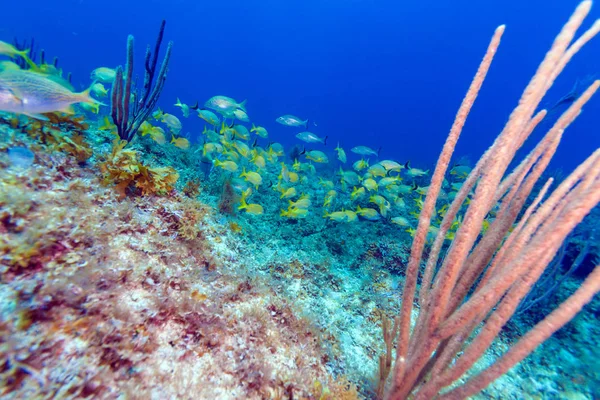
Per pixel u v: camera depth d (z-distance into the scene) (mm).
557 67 1720
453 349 2207
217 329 2854
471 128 85938
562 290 6691
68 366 1864
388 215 9008
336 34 93000
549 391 4469
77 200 3248
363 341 4438
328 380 3107
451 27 82000
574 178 1853
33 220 2613
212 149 7586
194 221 4273
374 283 6066
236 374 2531
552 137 1959
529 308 6250
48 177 3361
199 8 92500
